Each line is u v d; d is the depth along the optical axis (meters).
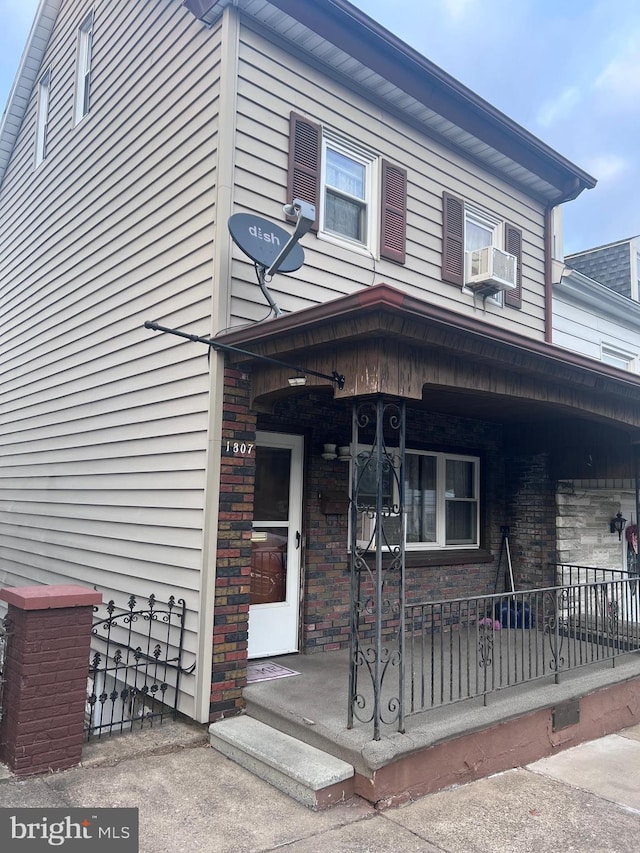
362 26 5.96
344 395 4.20
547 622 6.46
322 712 4.41
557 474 7.69
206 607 4.81
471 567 7.62
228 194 5.26
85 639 4.18
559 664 5.47
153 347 5.96
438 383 4.38
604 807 4.01
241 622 4.97
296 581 5.95
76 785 3.88
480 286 7.62
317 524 6.02
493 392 4.84
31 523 8.60
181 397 5.44
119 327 6.63
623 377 5.55
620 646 6.57
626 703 5.75
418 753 4.02
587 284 9.46
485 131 7.49
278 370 4.86
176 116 5.97
